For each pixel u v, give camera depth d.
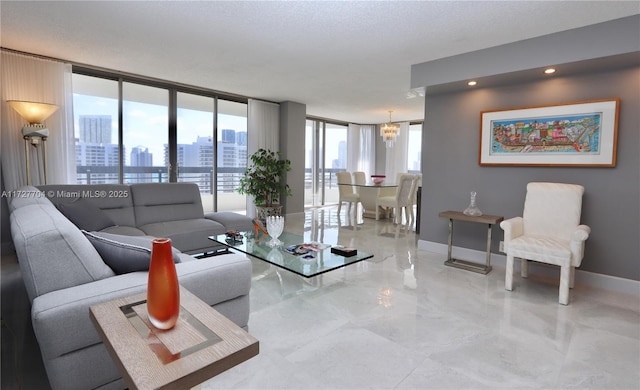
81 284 1.53
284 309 2.54
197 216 4.15
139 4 2.69
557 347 2.06
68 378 1.39
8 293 2.74
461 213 3.77
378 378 1.74
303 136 7.05
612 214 3.11
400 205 6.18
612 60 2.89
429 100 4.33
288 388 1.65
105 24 3.08
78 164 4.56
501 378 1.76
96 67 4.44
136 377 0.89
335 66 4.25
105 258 1.72
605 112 3.09
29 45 3.65
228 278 1.85
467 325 2.33
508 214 3.74
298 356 1.92
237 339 1.08
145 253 1.67
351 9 2.71
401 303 2.69
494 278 3.34
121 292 1.47
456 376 1.77
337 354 1.95
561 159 3.34
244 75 4.77
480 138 3.87
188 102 5.59
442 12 2.72
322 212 7.74
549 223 3.19
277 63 4.16
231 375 1.74
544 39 3.10
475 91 3.94
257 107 6.45
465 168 4.04
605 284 3.13
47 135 3.80
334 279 3.24
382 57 3.84
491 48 3.43
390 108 7.26
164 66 4.38
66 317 1.35
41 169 4.04
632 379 1.77
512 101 3.66
